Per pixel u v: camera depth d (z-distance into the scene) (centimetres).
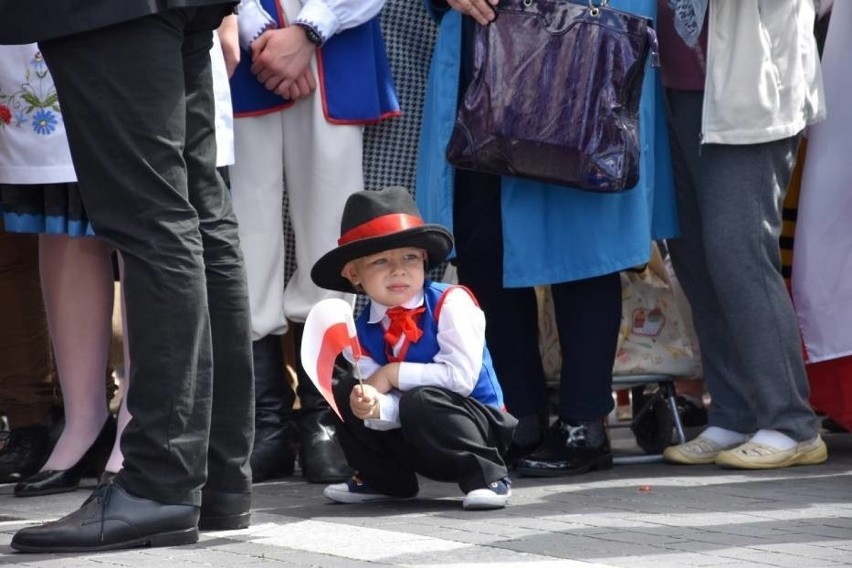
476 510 1412
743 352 1727
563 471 1688
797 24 1702
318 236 1738
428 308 1460
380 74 1758
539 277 1686
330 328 1322
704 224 1731
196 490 1202
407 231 1422
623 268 1670
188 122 1232
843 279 1820
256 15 1708
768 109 1675
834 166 1820
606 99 1602
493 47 1652
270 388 1758
